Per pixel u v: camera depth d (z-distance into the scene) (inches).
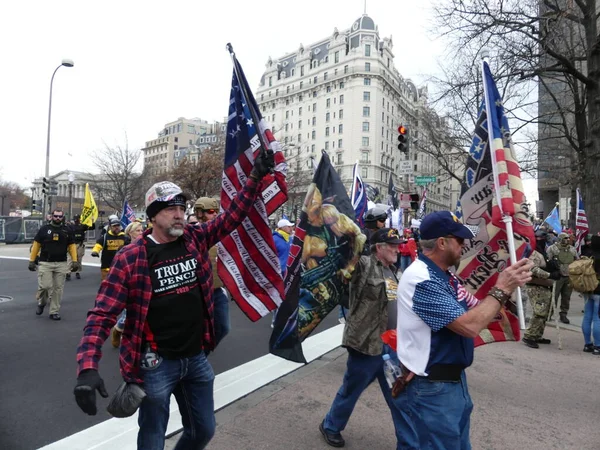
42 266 315.3
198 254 102.2
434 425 87.2
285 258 315.9
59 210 320.8
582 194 532.1
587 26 463.8
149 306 95.0
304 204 149.6
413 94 4124.0
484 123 121.4
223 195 142.2
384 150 3503.9
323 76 3617.1
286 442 143.3
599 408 181.2
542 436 154.9
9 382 193.3
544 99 657.0
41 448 134.6
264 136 133.6
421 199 775.1
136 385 91.9
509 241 102.0
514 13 472.7
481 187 120.7
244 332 298.7
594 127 459.2
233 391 185.5
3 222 1264.8
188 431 106.4
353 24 3508.9
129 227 254.8
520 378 218.1
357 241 139.9
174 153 4842.5
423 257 94.0
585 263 262.1
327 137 3582.7
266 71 4242.1
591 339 278.2
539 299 277.3
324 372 215.8
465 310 89.7
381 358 134.3
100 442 139.4
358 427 156.7
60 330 288.2
